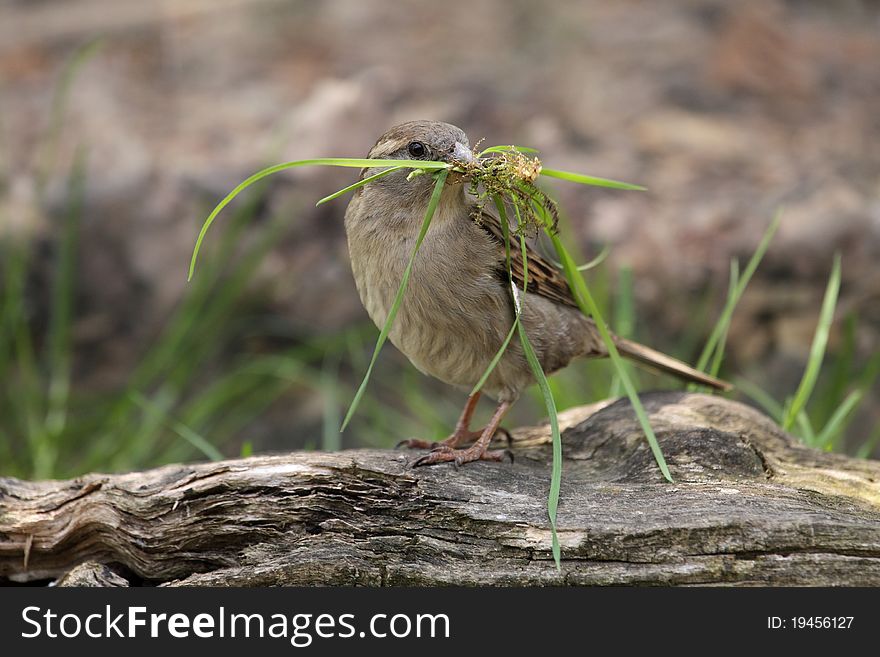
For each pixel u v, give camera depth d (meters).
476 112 14.73
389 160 6.21
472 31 17.62
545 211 6.79
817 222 12.16
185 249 12.73
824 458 7.25
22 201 13.09
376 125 14.28
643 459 6.97
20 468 11.27
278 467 6.54
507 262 6.93
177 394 11.96
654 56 16.42
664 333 12.03
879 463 7.21
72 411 12.30
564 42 17.03
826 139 14.38
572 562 6.16
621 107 15.04
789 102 15.35
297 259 12.66
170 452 11.58
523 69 16.11
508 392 7.66
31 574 6.88
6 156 14.07
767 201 12.80
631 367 10.12
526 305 7.39
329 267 12.61
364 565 6.30
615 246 12.41
